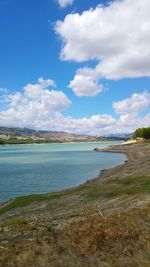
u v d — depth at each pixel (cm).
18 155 17688
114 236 1350
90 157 14425
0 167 10344
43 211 3262
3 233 1788
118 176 5703
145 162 7450
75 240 1387
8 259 1280
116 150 18850
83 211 2534
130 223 1495
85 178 7131
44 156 16250
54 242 1420
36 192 5531
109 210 2316
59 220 2125
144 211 1725
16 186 6234
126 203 2519
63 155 16712
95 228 1424
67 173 8206
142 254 1152
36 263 1204
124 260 1130
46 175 7894
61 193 4412
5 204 4194
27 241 1507
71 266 1153
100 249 1276
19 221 2103
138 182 4088
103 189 4062
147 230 1420
